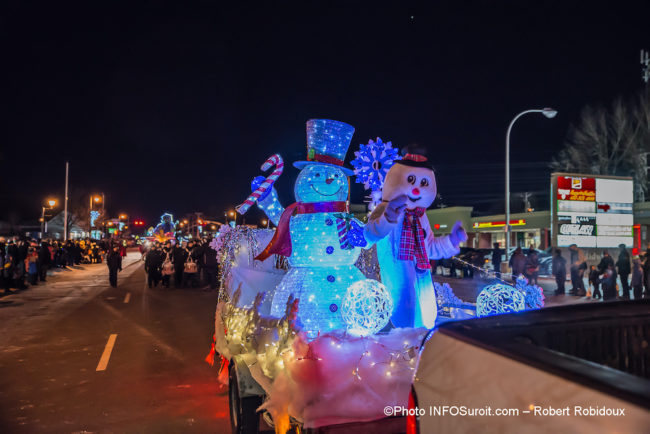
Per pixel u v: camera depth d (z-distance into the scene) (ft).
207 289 60.64
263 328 11.80
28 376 22.58
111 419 17.12
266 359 11.43
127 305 47.19
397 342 10.08
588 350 6.95
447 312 16.37
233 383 14.29
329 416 9.39
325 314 12.64
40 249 74.74
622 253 48.88
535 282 59.00
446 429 5.74
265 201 16.47
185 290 61.36
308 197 13.58
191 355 26.61
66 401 19.04
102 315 41.01
